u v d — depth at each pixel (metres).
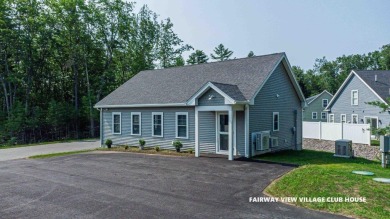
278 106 16.94
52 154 16.94
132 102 18.61
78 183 9.29
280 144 17.11
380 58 59.78
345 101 32.56
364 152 18.38
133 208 6.69
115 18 38.38
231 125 13.17
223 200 7.17
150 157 14.73
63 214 6.39
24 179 10.06
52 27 35.22
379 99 27.92
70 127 34.22
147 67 42.00
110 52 38.94
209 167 11.49
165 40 46.09
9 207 6.93
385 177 8.66
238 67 17.45
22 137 29.94
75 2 34.28
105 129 20.86
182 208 6.62
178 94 16.95
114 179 9.77
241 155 14.21
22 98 35.84
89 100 34.47
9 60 34.44
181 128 16.44
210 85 13.58
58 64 38.38
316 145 22.27
